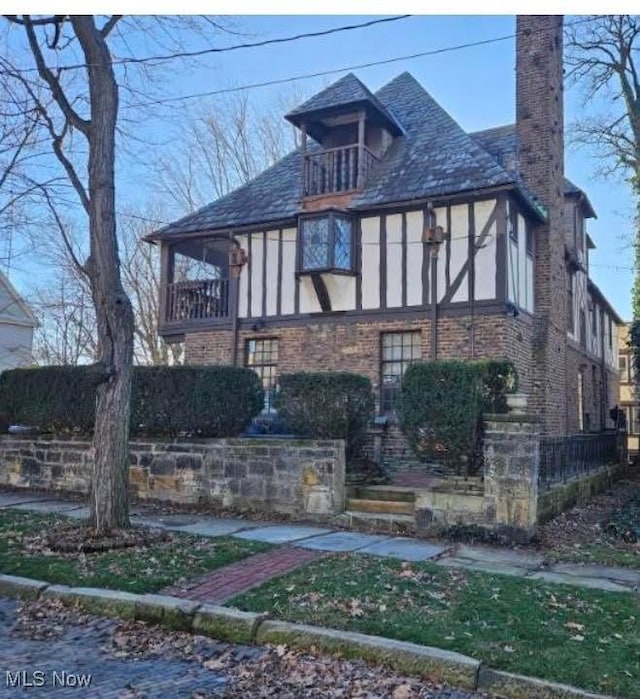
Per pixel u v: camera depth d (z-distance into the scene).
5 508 8.90
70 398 10.52
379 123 13.91
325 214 12.76
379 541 7.05
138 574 5.51
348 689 3.69
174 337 15.46
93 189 7.16
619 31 17.06
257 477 8.73
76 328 26.48
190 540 6.81
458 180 12.06
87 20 7.20
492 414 7.23
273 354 13.98
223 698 3.56
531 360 13.05
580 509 9.26
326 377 8.66
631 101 17.25
